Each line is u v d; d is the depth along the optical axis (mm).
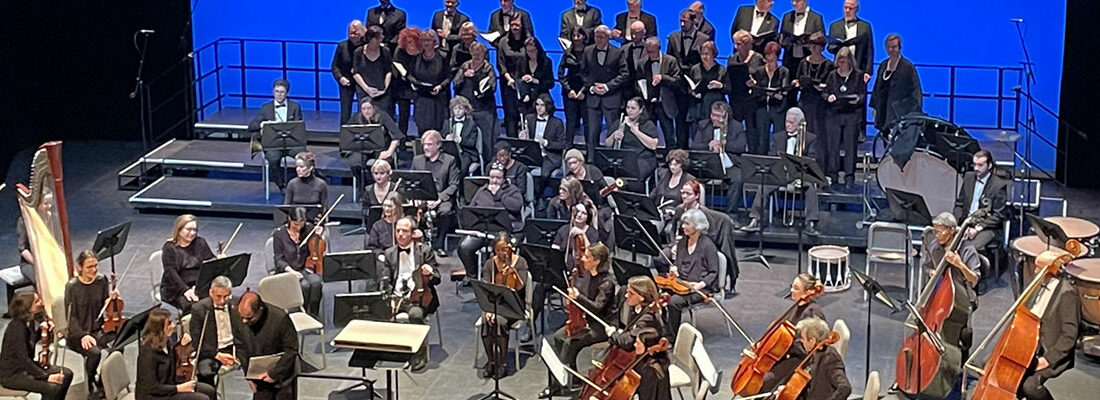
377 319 11641
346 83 17188
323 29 19719
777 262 15094
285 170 16453
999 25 17922
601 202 14531
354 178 16547
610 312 11672
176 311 13750
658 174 15586
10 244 15836
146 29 19484
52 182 12188
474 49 16469
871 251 13984
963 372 11273
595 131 16656
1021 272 13016
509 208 14672
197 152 17891
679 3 18781
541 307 12531
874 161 16312
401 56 16859
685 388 11766
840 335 10664
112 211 16875
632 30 16406
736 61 16250
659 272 13195
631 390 10148
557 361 10281
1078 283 12227
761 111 16203
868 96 18469
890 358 12445
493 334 11461
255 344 10773
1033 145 18047
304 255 13211
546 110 16297
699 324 13312
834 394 9672
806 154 15508
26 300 10703
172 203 16672
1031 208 15773
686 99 16500
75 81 19922
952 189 14703
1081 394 11648
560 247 13570
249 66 19703
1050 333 10445
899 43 16031
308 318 12234
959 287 11117
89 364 11180
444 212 15188
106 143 20000
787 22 16641
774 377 10391
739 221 15859
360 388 11828
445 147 15656
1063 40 17703
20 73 19750
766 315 13523
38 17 19672
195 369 10805
